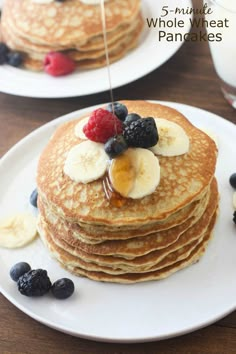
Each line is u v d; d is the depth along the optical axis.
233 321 0.45
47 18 0.66
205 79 0.65
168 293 0.45
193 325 0.43
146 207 0.44
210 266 0.47
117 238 0.44
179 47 0.66
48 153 0.48
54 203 0.45
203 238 0.48
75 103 0.64
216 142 0.55
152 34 0.67
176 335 0.43
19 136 0.61
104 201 0.44
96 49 0.65
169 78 0.65
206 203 0.47
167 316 0.44
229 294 0.45
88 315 0.44
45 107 0.63
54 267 0.48
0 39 0.69
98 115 0.45
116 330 0.43
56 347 0.44
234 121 0.60
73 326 0.43
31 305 0.45
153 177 0.44
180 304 0.44
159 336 0.42
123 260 0.45
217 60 0.60
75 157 0.46
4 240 0.49
